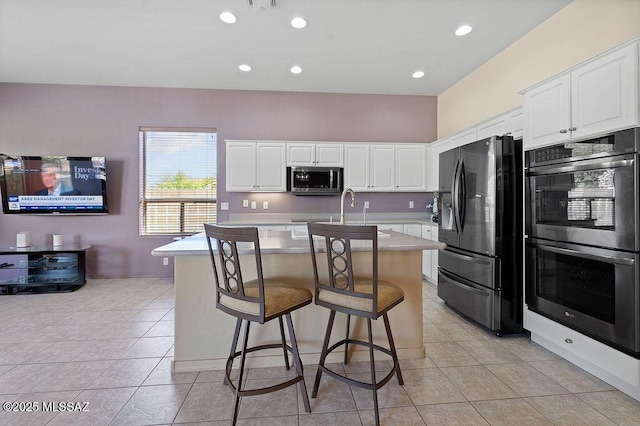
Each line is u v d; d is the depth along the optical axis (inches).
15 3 103.1
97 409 64.7
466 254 112.7
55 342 95.7
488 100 148.3
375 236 58.2
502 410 64.9
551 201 85.3
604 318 71.1
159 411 64.3
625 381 68.0
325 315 83.6
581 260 76.8
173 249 72.5
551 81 84.3
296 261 82.3
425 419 62.1
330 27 119.0
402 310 86.0
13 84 169.3
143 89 178.7
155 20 113.9
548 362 84.4
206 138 187.0
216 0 103.1
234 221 175.5
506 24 117.0
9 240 170.2
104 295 144.4
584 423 61.0
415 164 185.5
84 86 174.4
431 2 104.2
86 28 118.6
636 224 64.3
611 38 92.2
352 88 184.2
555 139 83.4
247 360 81.4
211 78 167.9
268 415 63.3
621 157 66.9
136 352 89.5
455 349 91.9
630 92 65.2
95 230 176.7
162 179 184.2
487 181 101.6
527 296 95.3
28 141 170.4
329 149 179.2
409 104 197.0
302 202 191.0
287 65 152.3
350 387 73.2
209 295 79.7
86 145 175.2
